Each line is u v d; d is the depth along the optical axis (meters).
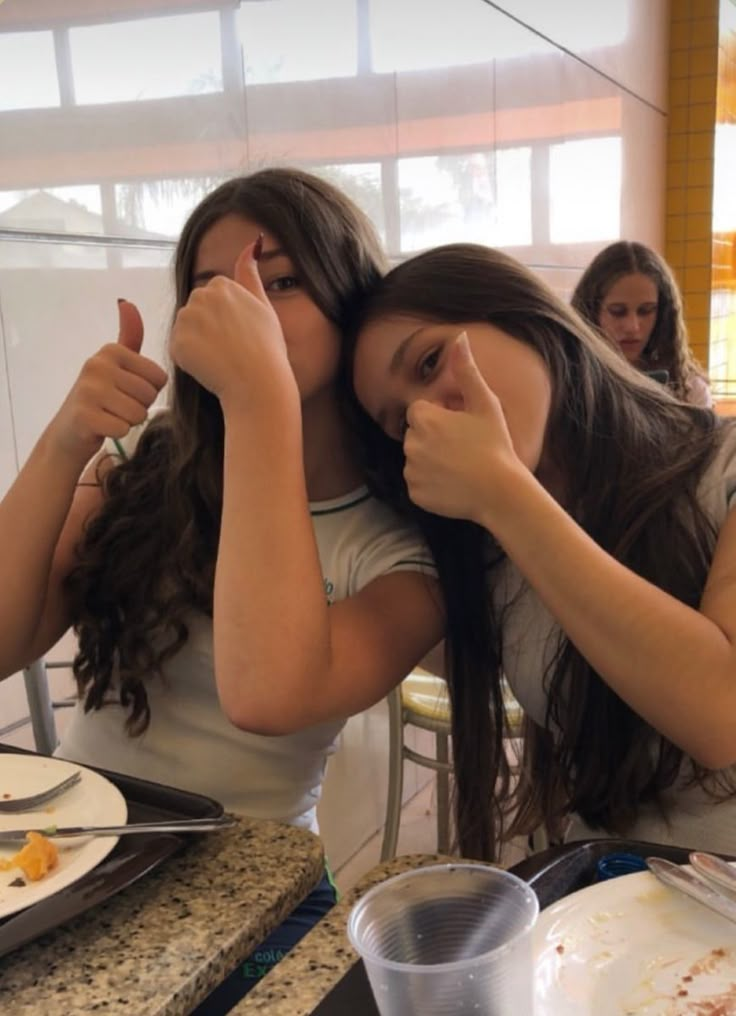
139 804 0.73
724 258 4.95
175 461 0.98
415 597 0.92
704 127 4.57
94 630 0.99
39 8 1.36
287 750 0.96
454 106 2.54
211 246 0.89
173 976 0.54
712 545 0.86
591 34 3.51
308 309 0.87
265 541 0.75
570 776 0.91
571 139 3.39
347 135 2.07
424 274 0.84
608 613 0.68
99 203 1.50
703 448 0.90
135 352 0.93
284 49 1.86
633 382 0.95
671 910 0.53
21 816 0.71
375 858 2.27
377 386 0.85
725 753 0.69
